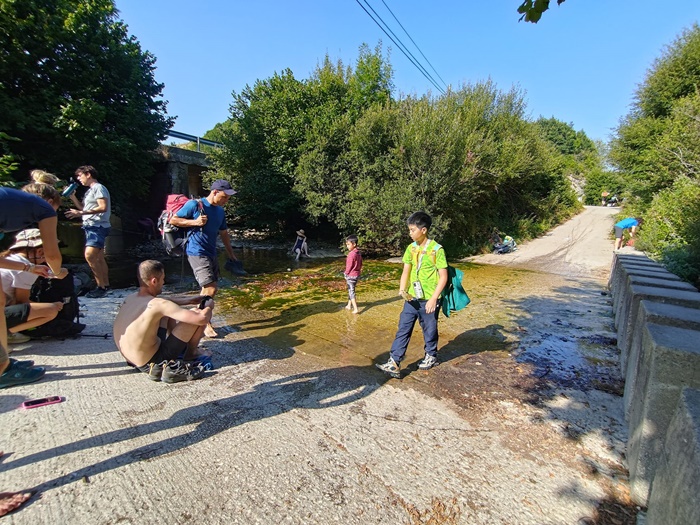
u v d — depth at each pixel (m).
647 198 14.83
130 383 3.14
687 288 3.95
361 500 2.00
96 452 2.27
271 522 1.83
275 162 14.73
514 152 15.34
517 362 3.95
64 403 2.77
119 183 12.41
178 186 15.50
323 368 3.67
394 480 2.16
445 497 2.04
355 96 15.09
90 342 3.96
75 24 10.07
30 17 9.18
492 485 2.15
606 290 7.84
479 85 15.59
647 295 3.44
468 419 2.83
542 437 2.63
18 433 2.40
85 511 1.84
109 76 11.65
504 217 18.14
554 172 22.55
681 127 12.54
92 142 10.57
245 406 2.88
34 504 1.86
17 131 9.48
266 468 2.21
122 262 10.22
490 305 6.38
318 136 13.54
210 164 16.75
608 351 4.32
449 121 12.09
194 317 3.10
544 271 10.30
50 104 9.91
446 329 5.05
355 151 12.91
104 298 5.80
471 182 12.28
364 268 10.30
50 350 3.69
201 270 4.03
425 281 3.49
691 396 1.54
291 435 2.54
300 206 14.36
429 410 2.94
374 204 12.06
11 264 2.45
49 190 3.47
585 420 2.85
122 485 2.02
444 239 13.84
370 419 2.78
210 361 3.58
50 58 10.00
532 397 3.19
